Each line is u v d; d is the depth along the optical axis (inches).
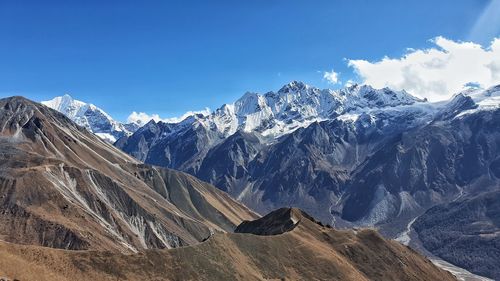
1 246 4525.1
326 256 6929.1
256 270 6067.9
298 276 6343.5
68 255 4822.8
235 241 6318.9
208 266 5551.2
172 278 5108.3
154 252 5334.6
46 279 4340.6
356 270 7249.0
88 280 4613.7
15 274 4188.0
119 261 5000.0
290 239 7037.4
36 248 4719.5
